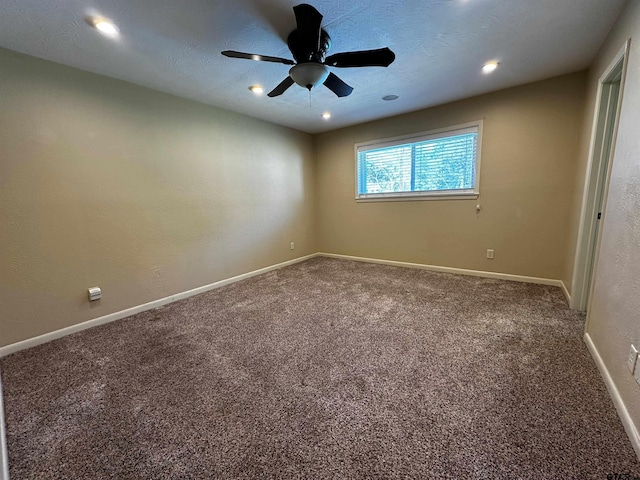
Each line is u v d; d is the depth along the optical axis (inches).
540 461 46.9
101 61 91.6
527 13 73.0
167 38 79.6
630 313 54.5
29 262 89.4
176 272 128.5
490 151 136.6
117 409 61.7
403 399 62.3
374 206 180.7
